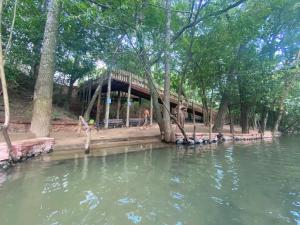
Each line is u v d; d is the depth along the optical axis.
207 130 18.33
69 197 4.96
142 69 14.79
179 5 14.21
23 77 16.14
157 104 13.77
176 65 16.31
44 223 3.86
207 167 8.16
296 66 17.03
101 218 4.10
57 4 10.18
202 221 4.12
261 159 9.98
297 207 4.82
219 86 16.83
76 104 21.00
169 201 4.96
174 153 10.70
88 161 8.15
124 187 5.74
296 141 19.00
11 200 4.69
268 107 20.59
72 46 15.37
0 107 12.62
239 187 6.04
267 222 4.14
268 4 13.95
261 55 16.45
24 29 12.62
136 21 10.46
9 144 6.84
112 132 14.41
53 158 8.19
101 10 10.25
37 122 9.70
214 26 13.18
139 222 4.00
